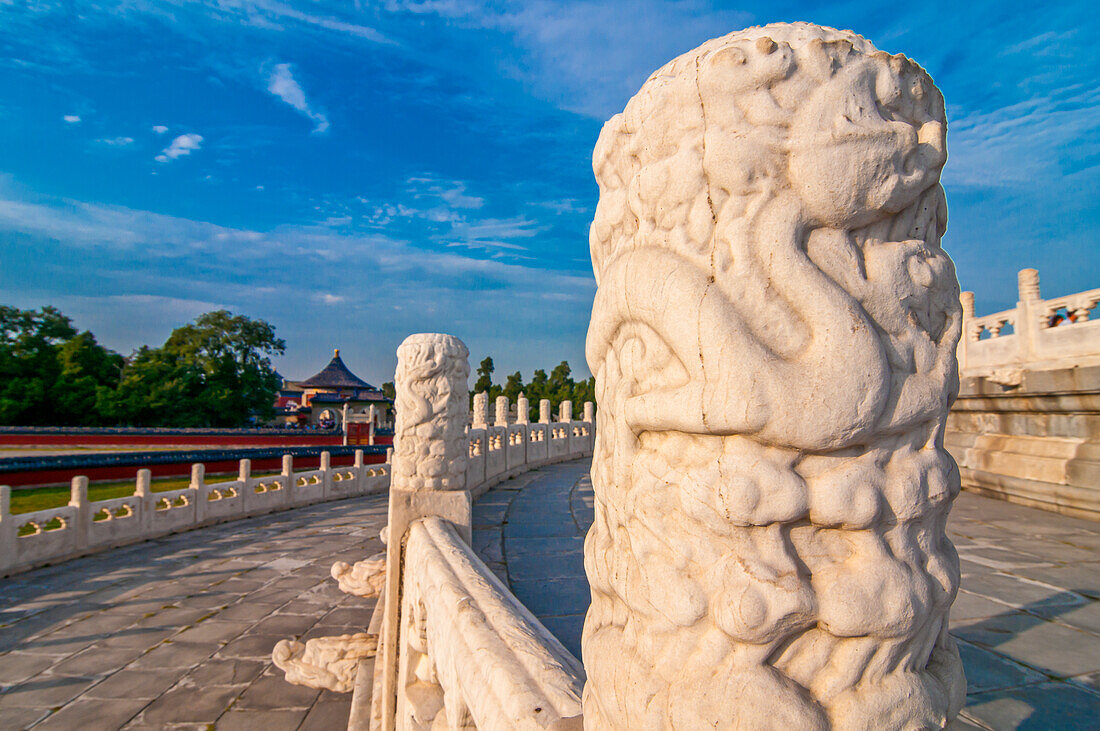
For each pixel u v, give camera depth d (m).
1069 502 6.98
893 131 1.00
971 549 5.39
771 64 1.02
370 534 11.09
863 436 0.95
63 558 9.23
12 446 23.22
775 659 0.96
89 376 31.89
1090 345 7.39
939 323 1.07
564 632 3.57
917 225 1.09
